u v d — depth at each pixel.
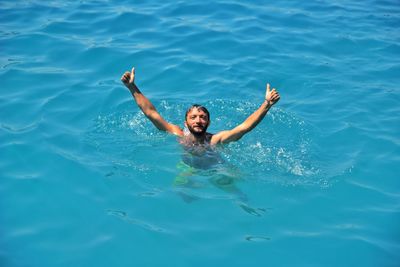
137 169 6.66
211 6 12.23
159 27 10.99
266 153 7.11
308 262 5.22
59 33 10.56
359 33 11.04
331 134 7.62
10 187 6.24
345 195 6.30
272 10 12.22
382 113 8.18
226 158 6.94
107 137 7.36
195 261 5.19
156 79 9.04
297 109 8.30
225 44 10.33
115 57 9.66
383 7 12.72
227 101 8.50
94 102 8.22
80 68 9.29
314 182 6.52
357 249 5.41
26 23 10.98
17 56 9.58
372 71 9.52
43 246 5.35
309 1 13.02
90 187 6.29
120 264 5.13
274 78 9.20
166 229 5.62
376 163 6.93
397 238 5.59
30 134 7.30
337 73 9.41
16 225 5.64
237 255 5.29
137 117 7.91
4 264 5.08
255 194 6.26
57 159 6.78
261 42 10.48
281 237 5.56
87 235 5.52
